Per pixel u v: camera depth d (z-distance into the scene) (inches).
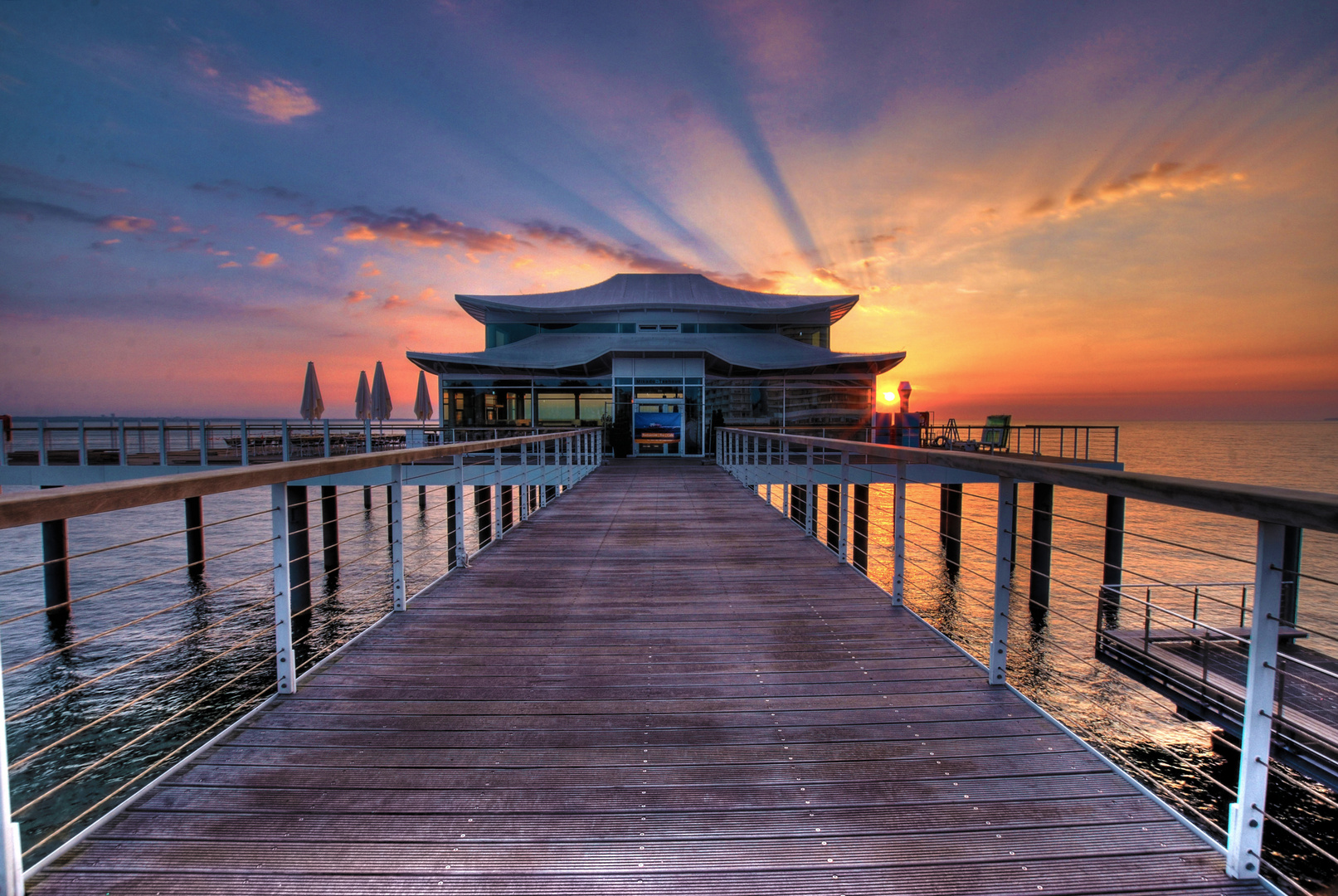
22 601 520.4
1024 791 82.1
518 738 94.6
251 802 79.2
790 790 82.1
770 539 245.4
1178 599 526.9
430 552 679.1
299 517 493.7
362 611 491.5
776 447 780.6
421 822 75.9
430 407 771.4
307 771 86.0
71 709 333.1
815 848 71.8
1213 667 238.7
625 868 68.8
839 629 142.3
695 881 67.1
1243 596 282.8
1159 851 71.6
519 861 69.7
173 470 568.7
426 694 109.5
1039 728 97.7
